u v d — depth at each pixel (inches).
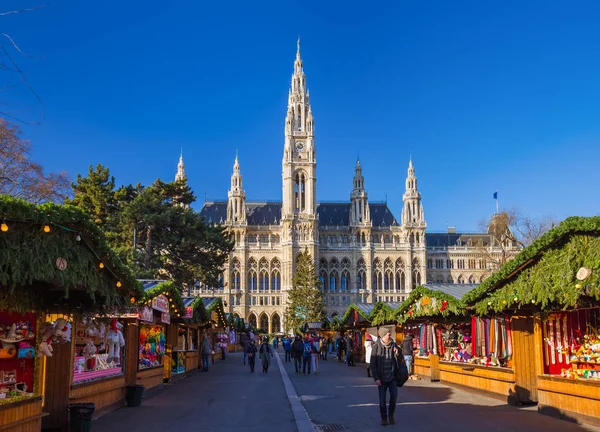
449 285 1300.4
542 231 2901.1
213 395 1058.1
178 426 709.9
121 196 2415.1
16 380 622.8
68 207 502.6
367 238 6712.6
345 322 2197.3
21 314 604.1
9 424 506.9
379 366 703.7
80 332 775.7
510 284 765.3
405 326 1603.1
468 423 708.0
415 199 6850.4
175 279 2391.7
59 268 507.5
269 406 900.0
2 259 453.7
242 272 6363.2
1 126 1611.7
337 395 1049.5
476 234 7367.1
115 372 876.0
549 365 808.9
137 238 2370.8
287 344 2399.1
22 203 457.1
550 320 809.5
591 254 620.7
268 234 6643.7
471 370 1064.2
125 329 941.8
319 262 6628.9
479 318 1078.4
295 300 5191.9
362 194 6875.0
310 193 6569.9
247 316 6304.1
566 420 725.9
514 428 669.3
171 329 1354.6
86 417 630.5
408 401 935.7
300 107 6865.2
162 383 1169.4
